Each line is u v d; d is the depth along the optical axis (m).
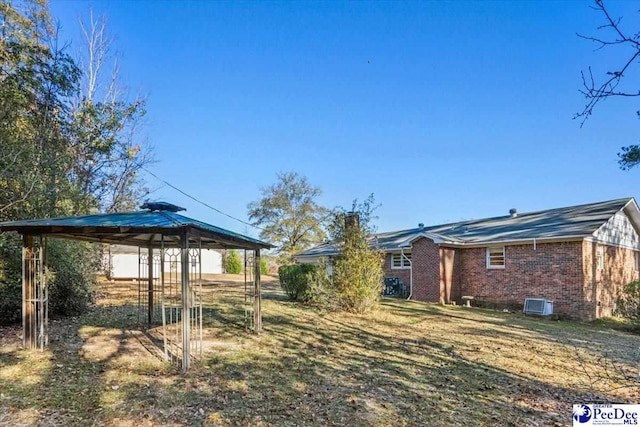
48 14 14.17
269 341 8.98
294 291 16.00
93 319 10.68
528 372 7.35
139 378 6.09
